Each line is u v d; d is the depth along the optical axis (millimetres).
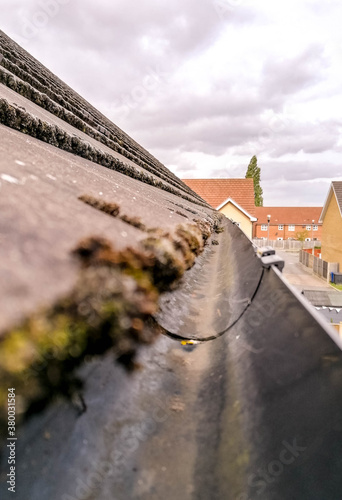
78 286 567
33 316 472
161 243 975
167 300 1451
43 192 955
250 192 35562
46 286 530
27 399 503
